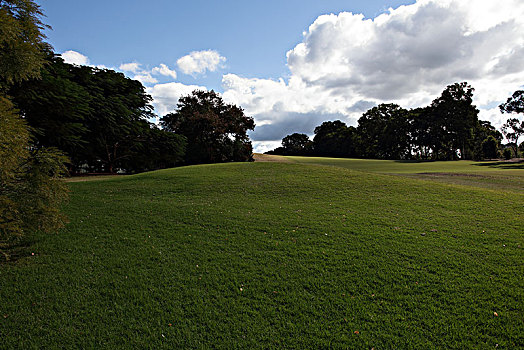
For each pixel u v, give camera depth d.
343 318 4.72
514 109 56.78
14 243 7.79
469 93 61.34
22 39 6.54
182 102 48.75
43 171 6.96
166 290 5.56
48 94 20.42
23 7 6.81
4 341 4.19
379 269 6.28
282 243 7.85
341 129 89.31
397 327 4.48
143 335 4.35
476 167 34.53
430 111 67.94
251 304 5.12
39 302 5.14
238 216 10.49
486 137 69.88
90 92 27.06
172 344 4.17
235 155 49.38
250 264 6.64
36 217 6.65
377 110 78.50
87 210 11.35
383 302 5.09
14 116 5.88
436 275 5.96
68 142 24.09
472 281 5.70
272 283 5.79
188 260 6.89
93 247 7.68
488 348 4.01
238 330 4.44
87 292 5.47
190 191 15.11
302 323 4.61
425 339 4.21
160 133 35.66
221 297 5.33
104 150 33.44
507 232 8.36
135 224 9.62
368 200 12.73
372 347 4.09
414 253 7.02
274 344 4.18
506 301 5.03
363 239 8.03
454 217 10.05
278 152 110.62
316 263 6.64
